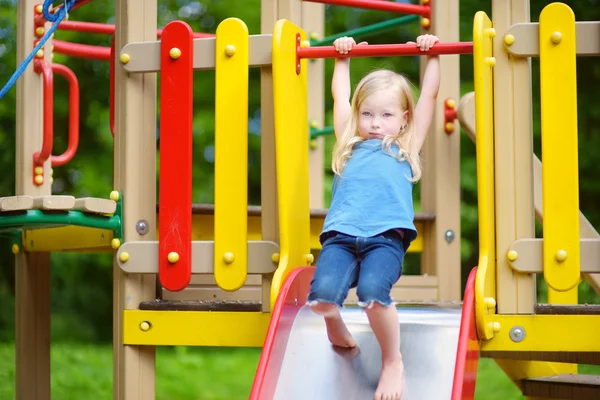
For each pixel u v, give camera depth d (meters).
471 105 8.54
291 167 6.14
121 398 6.54
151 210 6.67
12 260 18.73
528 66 6.05
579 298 16.47
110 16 18.28
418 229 9.03
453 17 8.95
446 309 6.40
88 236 7.16
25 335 8.30
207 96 18.34
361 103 5.89
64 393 13.30
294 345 5.68
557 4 5.96
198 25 18.31
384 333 5.24
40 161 8.42
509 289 5.99
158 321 6.50
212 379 15.34
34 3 8.52
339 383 5.45
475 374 5.53
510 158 6.02
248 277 8.45
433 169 8.92
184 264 6.37
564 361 6.87
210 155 18.62
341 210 5.61
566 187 5.91
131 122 6.62
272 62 6.00
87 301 19.12
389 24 9.82
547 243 5.91
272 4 6.85
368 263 5.34
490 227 5.97
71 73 8.91
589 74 16.92
